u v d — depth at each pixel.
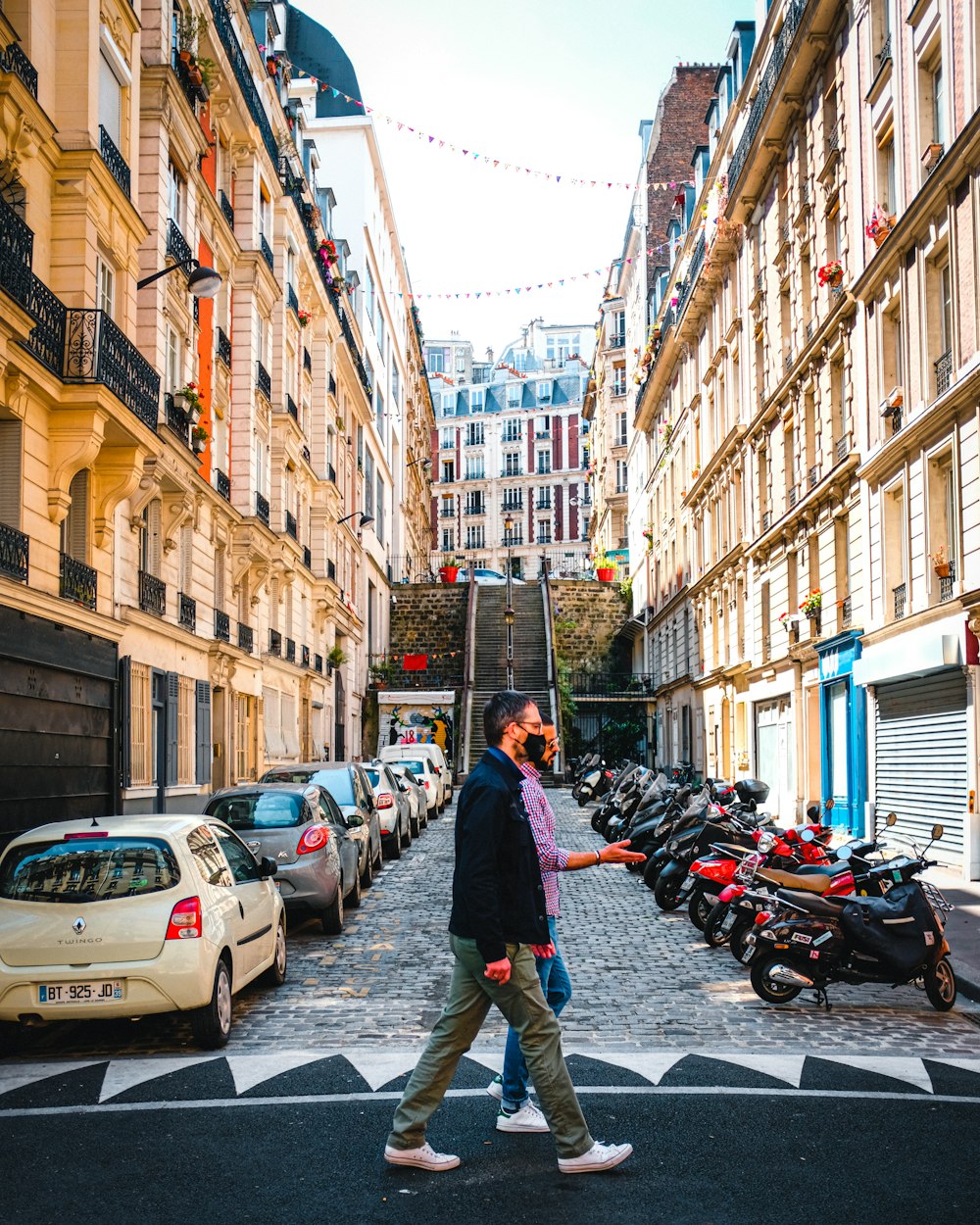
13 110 13.01
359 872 14.85
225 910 8.20
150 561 19.55
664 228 55.00
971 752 16.06
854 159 21.95
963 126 16.31
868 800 21.17
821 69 24.44
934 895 9.20
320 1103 6.36
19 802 13.14
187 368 20.81
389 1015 8.76
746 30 35.00
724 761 34.78
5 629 12.67
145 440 16.05
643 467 57.94
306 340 35.25
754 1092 6.54
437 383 113.62
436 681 54.28
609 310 71.81
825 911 9.04
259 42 30.20
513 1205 4.81
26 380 13.12
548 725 6.02
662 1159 5.40
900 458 19.25
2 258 12.30
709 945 11.75
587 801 31.55
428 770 31.28
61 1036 8.30
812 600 24.48
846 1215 4.71
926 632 17.83
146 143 18.56
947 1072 7.02
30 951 7.38
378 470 56.31
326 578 36.91
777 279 28.17
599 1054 7.46
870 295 20.66
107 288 16.11
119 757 16.42
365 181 49.78
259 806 12.49
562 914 14.19
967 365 16.22
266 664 28.61
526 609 59.00
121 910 7.50
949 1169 5.27
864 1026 8.38
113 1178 5.21
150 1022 8.64
